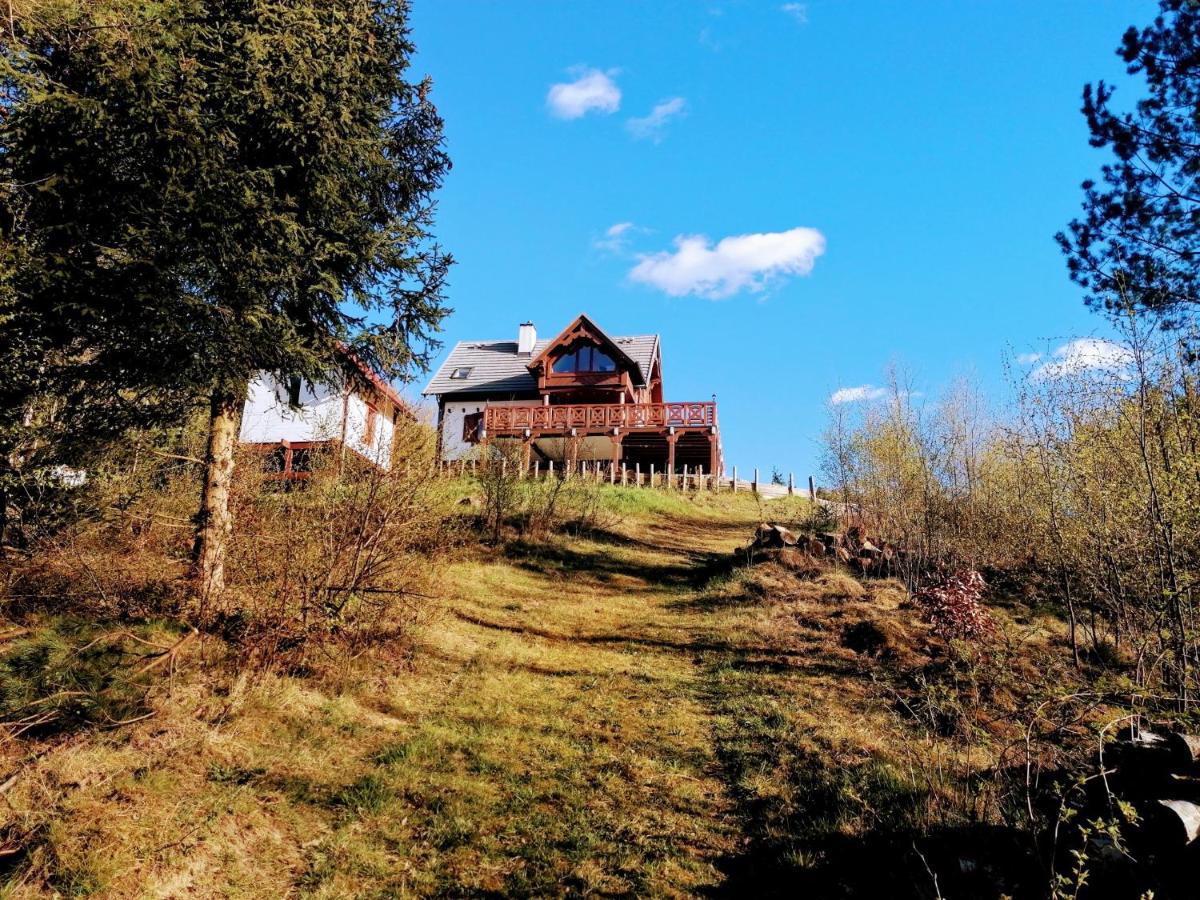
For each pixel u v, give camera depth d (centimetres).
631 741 746
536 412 3047
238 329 822
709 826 595
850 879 506
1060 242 1191
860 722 768
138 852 492
